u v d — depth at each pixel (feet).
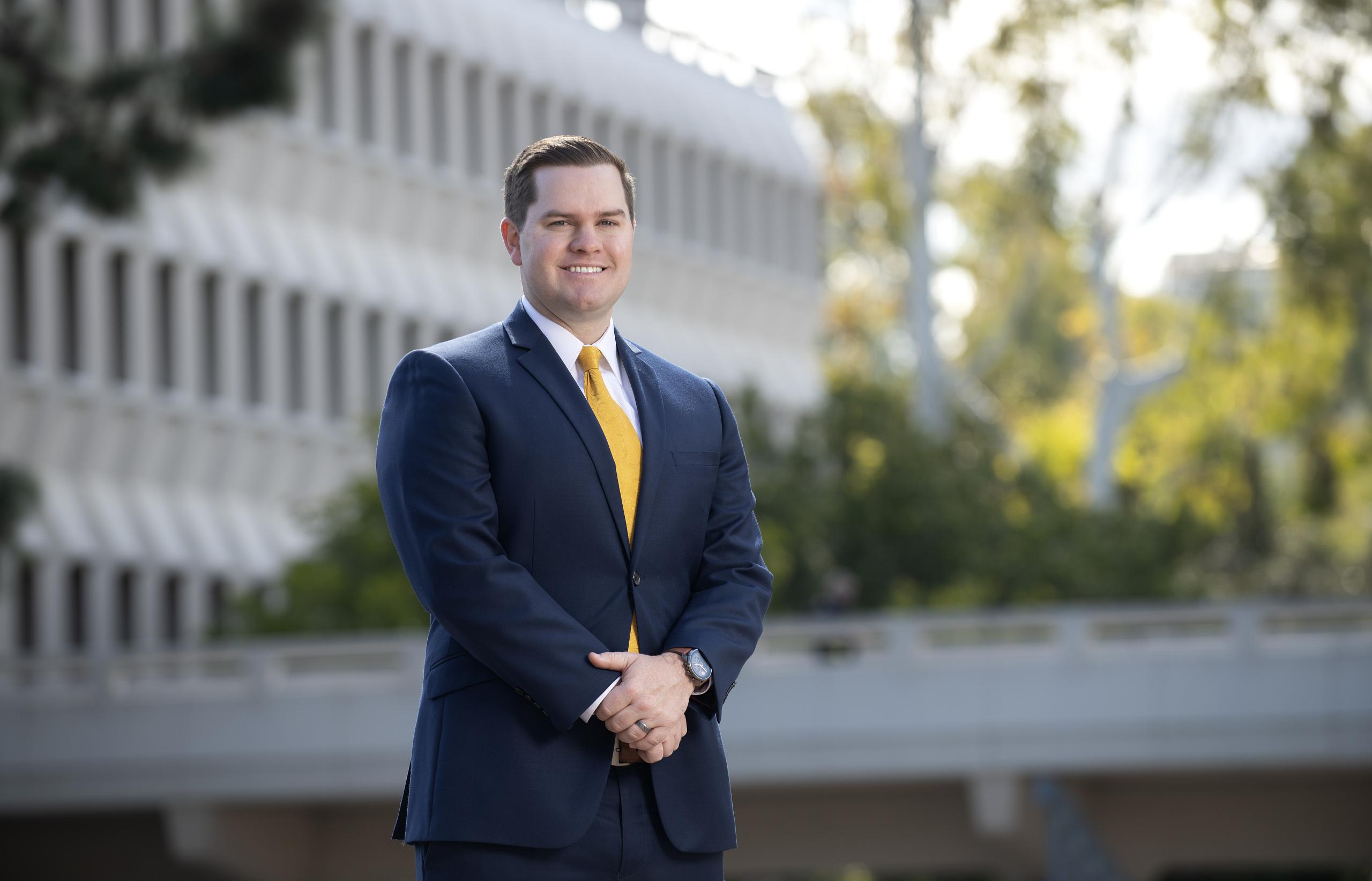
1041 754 69.41
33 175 52.70
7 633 105.40
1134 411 138.72
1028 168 121.08
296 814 77.46
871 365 177.47
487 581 13.88
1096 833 73.36
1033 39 118.62
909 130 128.67
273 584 120.26
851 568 113.09
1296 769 69.41
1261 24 111.75
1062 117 119.44
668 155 158.61
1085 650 69.46
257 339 124.57
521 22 146.61
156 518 116.16
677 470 14.89
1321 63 110.32
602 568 14.48
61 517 109.81
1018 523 115.44
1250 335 122.52
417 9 135.95
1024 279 149.59
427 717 14.56
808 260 176.35
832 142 137.08
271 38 51.93
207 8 52.80
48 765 74.23
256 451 123.65
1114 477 133.49
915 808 74.28
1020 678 69.67
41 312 109.60
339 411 129.49
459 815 14.01
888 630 70.79
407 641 72.23
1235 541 163.02
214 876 76.13
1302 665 67.82
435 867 14.21
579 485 14.43
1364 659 67.31
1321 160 112.47
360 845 78.13
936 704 70.08
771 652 73.72
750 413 122.62
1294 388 124.47
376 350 132.26
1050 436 175.83
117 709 73.92
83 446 112.88
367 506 96.84
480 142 141.28
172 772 73.41
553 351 14.82
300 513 99.76
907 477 113.80
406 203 135.54
